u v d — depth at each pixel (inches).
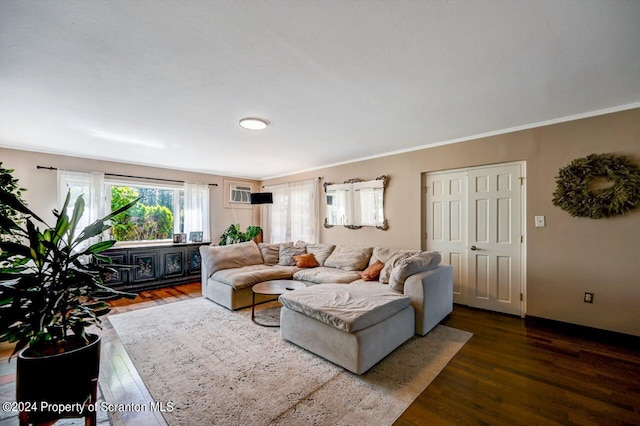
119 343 103.9
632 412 66.1
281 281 144.5
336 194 204.1
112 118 111.8
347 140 145.9
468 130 131.0
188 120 114.6
